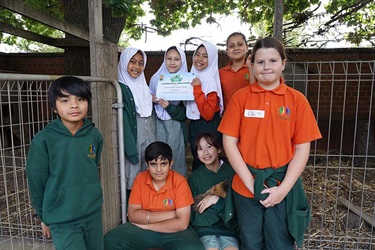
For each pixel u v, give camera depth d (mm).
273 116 1750
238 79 2744
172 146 2773
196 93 2625
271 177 1735
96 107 2305
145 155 2322
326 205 3350
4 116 4602
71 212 1720
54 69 6199
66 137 1725
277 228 1757
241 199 1836
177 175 2404
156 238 2256
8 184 3721
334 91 5719
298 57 5660
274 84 1787
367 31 5184
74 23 4441
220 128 1871
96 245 1872
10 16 5508
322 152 5312
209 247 2189
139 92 2600
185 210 2305
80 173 1758
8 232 2779
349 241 2715
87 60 4719
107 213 2434
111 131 2418
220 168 2494
